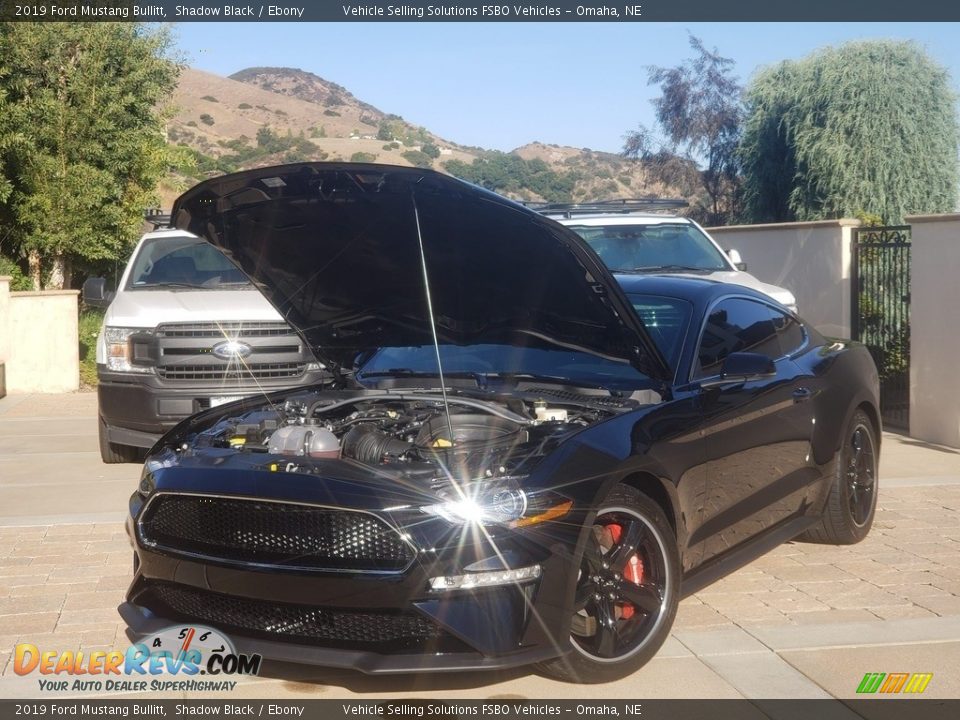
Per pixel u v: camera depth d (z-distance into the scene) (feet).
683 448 15.38
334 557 12.80
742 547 17.49
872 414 21.45
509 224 14.08
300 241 16.30
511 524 12.61
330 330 18.49
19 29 54.75
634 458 14.26
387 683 14.28
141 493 14.84
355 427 14.90
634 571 14.66
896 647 15.21
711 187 102.63
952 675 14.19
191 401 27.81
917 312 31.81
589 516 13.32
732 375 16.31
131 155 59.21
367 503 12.63
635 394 15.97
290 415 16.52
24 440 34.73
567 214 37.06
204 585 13.64
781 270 41.55
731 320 18.51
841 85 74.54
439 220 14.66
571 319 15.83
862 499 21.01
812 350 20.45
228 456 14.39
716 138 101.50
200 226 16.06
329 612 12.95
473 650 12.60
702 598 17.60
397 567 12.51
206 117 479.41
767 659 14.82
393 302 17.33
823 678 14.12
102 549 20.86
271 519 13.19
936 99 74.90
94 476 28.45
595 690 13.87
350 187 14.39
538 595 12.78
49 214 55.98
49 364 48.70
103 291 30.63
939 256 30.86
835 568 19.17
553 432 14.39
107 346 28.43
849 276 36.88
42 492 26.43
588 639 13.87
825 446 19.49
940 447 30.76
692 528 15.75
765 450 17.66
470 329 17.52
